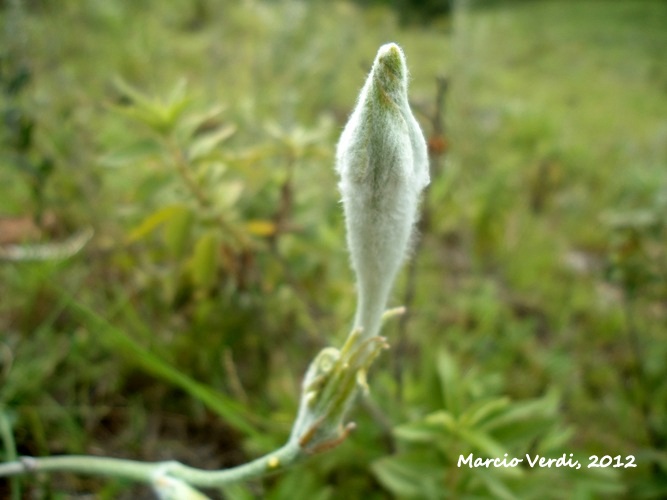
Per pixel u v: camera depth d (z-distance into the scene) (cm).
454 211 27
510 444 13
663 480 15
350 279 21
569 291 25
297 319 19
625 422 18
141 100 16
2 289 19
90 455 16
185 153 16
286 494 14
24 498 14
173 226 15
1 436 15
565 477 14
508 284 25
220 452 17
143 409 17
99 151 24
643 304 24
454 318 22
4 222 21
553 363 20
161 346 17
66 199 21
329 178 24
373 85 7
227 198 16
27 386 16
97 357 18
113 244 19
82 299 19
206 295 17
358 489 15
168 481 11
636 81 60
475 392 15
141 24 37
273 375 17
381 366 18
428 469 13
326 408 9
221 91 30
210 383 18
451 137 30
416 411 15
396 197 8
